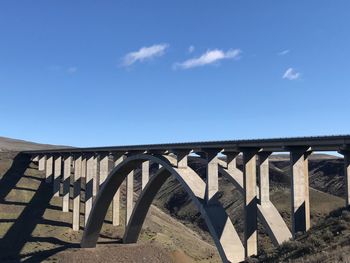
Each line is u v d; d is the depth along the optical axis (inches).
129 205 2780.5
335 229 1016.2
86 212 2817.4
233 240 1437.0
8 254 2571.4
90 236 2628.0
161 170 2016.5
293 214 1219.2
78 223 2977.4
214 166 1582.2
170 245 2834.6
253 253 1365.7
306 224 1218.6
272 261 1041.5
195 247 3070.9
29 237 2792.8
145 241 2817.4
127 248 2642.7
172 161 1878.7
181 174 1723.7
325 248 930.1
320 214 2982.3
